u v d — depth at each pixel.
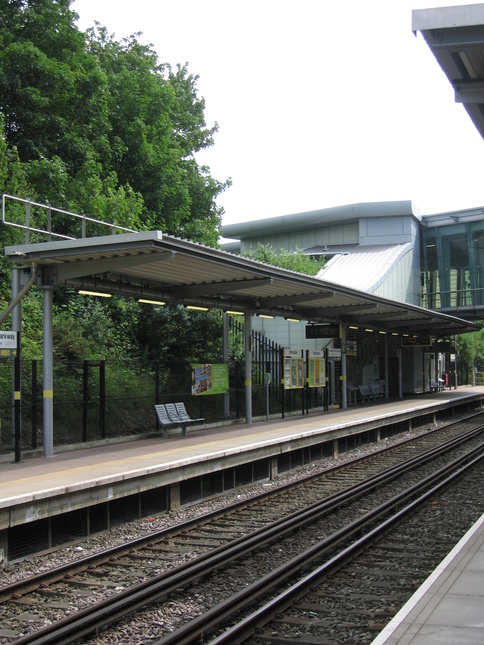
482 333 63.72
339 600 7.01
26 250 12.41
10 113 23.95
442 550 9.02
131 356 22.27
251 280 16.11
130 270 14.48
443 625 5.16
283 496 13.09
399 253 41.50
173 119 34.41
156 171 29.48
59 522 9.54
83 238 12.19
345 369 27.50
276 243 53.19
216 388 19.44
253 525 10.59
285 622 6.32
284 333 33.28
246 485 14.44
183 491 12.37
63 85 24.80
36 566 8.55
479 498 12.55
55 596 7.21
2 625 6.42
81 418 15.79
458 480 14.70
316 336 27.31
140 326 24.23
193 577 7.65
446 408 33.78
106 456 13.13
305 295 19.73
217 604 6.81
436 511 11.55
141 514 11.22
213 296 18.98
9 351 12.41
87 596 7.20
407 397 37.47
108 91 27.38
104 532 10.35
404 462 16.78
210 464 12.91
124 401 17.27
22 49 23.11
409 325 31.88
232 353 25.00
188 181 31.89
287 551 9.06
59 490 9.32
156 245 11.45
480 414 35.44
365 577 7.84
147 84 29.42
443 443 21.84
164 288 16.88
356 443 21.25
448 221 43.62
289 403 24.66
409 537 9.80
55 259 12.70
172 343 24.42
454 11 6.36
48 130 25.22
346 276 38.97
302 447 16.92
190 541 9.62
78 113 25.73
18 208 20.22
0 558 8.52
